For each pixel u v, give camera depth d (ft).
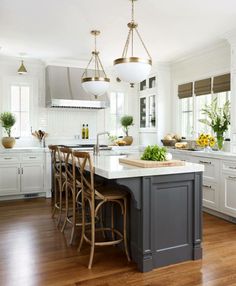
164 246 9.12
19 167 17.56
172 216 9.24
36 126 19.81
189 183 9.50
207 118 17.34
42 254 9.84
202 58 17.38
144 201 8.70
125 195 9.40
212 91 16.67
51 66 19.19
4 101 18.95
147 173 8.64
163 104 20.25
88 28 13.32
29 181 17.83
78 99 19.10
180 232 9.38
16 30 13.56
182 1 10.54
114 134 22.29
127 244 9.74
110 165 9.62
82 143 21.04
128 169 8.59
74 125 20.90
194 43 15.64
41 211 15.02
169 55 18.12
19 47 16.35
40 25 12.92
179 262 9.32
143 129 22.06
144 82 22.07
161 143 20.10
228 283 7.98
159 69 20.03
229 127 15.78
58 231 12.05
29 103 19.69
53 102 18.44
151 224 8.83
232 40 13.83
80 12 11.48
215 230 12.23
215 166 14.15
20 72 17.85
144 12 11.51
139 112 22.57
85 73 19.95
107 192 9.53
